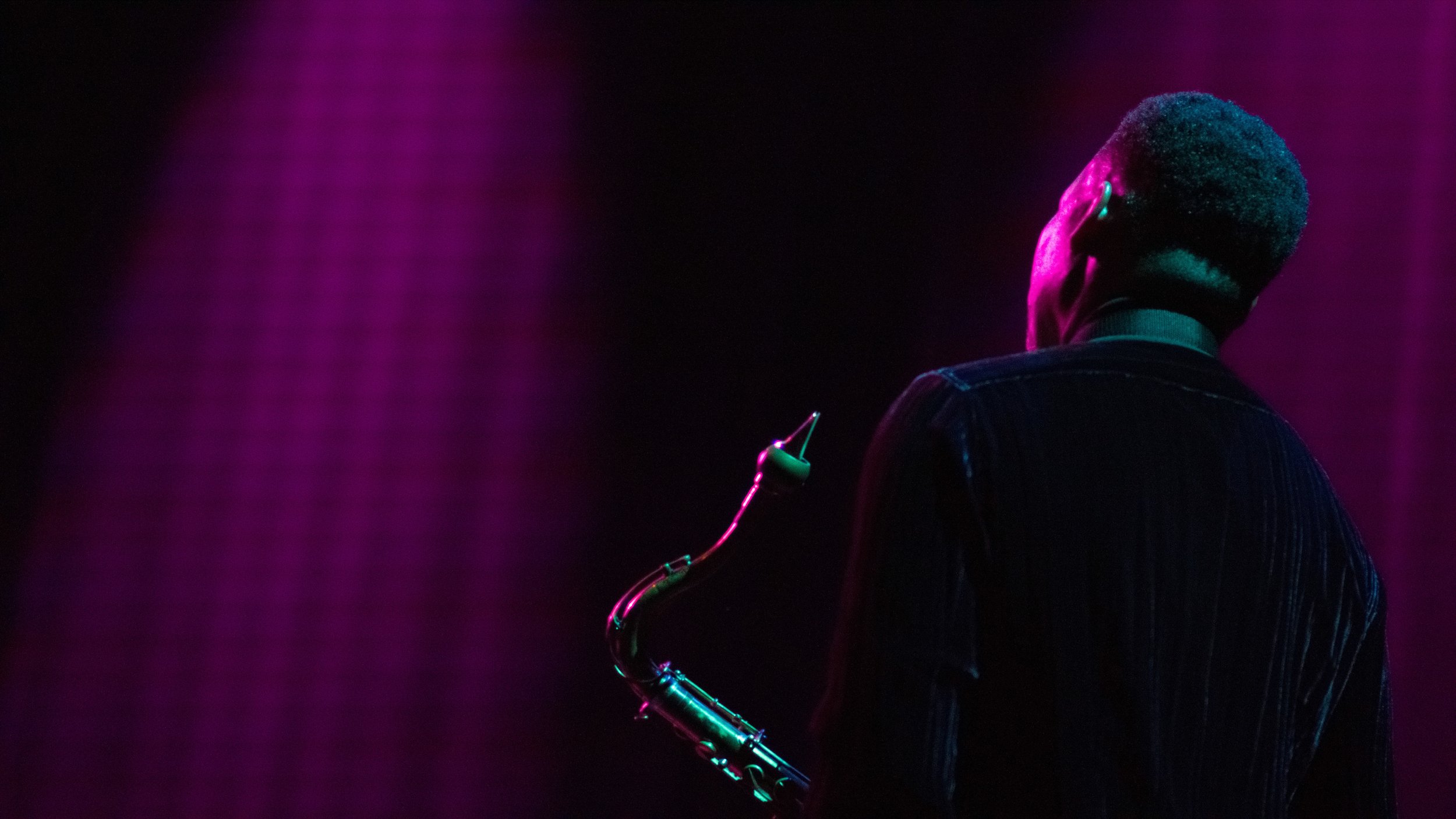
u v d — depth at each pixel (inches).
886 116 491.8
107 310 529.7
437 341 519.5
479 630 502.9
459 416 514.6
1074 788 101.7
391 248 525.7
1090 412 111.1
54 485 522.3
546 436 509.0
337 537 514.9
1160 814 101.9
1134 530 107.4
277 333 526.9
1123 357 116.2
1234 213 120.6
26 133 531.5
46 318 527.8
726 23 510.9
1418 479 436.1
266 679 510.0
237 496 520.1
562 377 510.3
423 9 532.4
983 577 107.0
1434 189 445.4
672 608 478.0
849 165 493.4
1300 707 117.9
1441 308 440.8
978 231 478.6
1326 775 122.0
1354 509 439.8
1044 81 476.7
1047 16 478.6
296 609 512.1
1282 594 114.1
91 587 517.7
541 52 525.0
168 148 534.0
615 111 517.3
